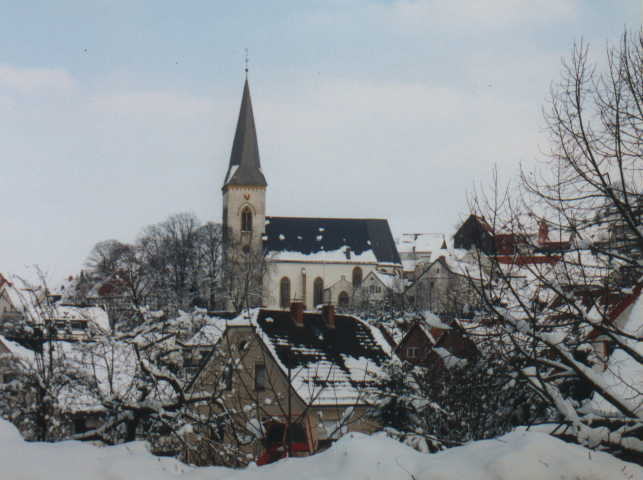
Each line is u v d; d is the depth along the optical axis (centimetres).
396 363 2019
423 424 1802
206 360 2130
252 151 13550
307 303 13275
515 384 1377
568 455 810
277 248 13350
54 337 2220
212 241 11475
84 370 2012
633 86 1298
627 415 1080
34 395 2153
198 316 2138
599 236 1415
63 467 852
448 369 1451
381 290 12738
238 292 9356
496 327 1278
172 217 11750
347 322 3875
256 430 1644
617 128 1229
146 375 1827
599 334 1297
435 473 787
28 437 2070
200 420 1764
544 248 1287
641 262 1192
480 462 805
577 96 1294
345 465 822
